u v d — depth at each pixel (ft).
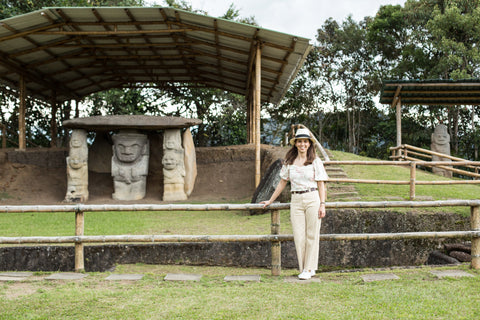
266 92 52.54
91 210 15.16
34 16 33.53
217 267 18.04
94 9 33.30
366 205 14.99
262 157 42.75
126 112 68.08
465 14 62.13
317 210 13.91
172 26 36.86
